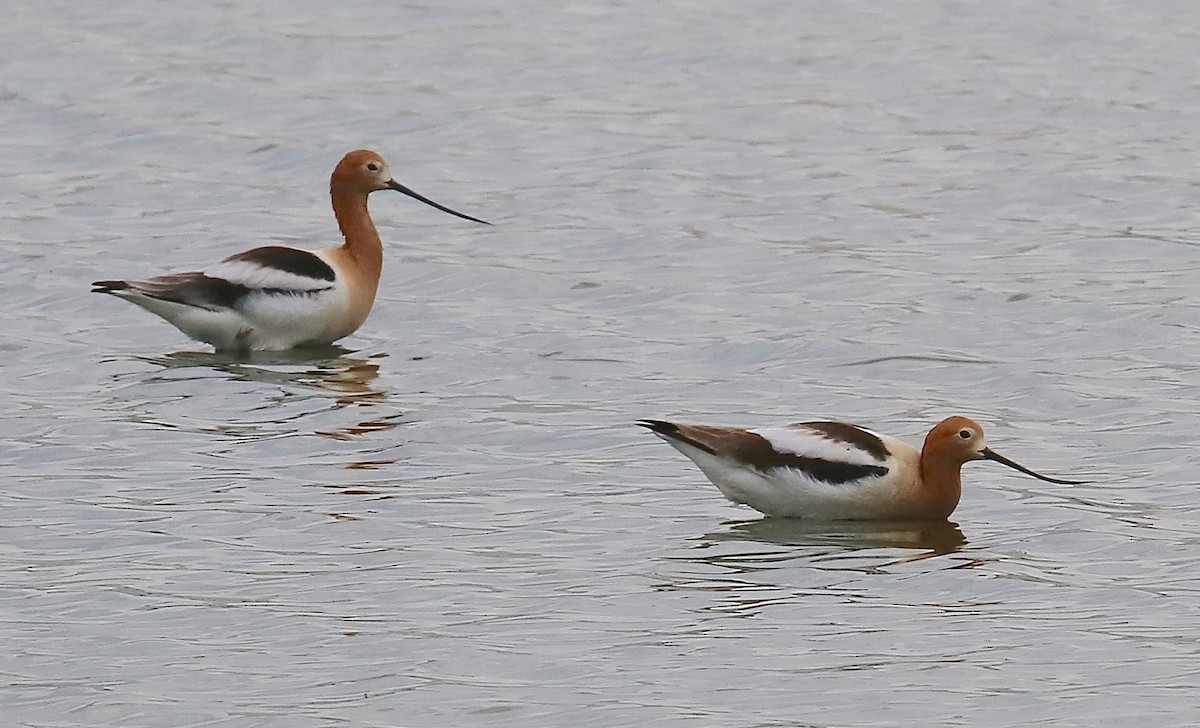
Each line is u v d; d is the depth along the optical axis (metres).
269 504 15.38
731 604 13.36
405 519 15.09
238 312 20.02
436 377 19.11
